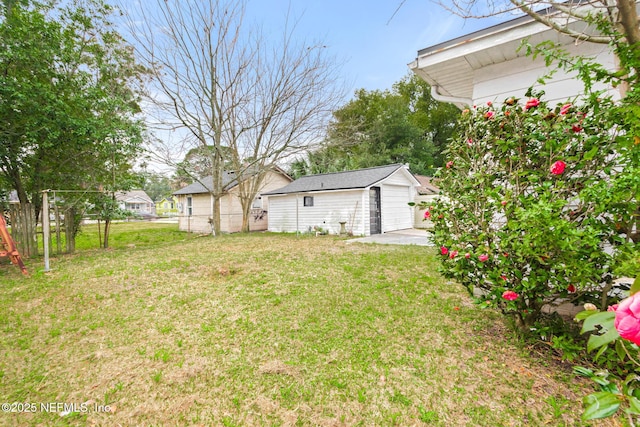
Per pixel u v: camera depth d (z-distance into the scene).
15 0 6.02
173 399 1.96
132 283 4.52
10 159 6.83
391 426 1.68
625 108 1.68
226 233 12.97
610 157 2.24
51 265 5.89
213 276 4.89
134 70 9.28
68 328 3.03
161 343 2.70
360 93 23.19
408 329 2.82
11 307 3.62
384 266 5.31
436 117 23.19
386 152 20.02
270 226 13.33
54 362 2.43
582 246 1.78
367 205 10.38
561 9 1.90
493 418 1.70
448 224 2.63
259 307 3.48
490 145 2.47
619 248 1.75
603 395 0.97
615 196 1.64
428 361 2.28
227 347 2.60
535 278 1.97
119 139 7.77
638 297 0.85
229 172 13.64
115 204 8.51
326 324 2.99
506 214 2.09
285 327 2.95
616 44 1.71
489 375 2.08
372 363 2.29
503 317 2.97
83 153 7.68
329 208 11.28
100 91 7.37
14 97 5.75
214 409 1.86
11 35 5.86
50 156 7.47
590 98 1.96
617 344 1.21
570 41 3.03
